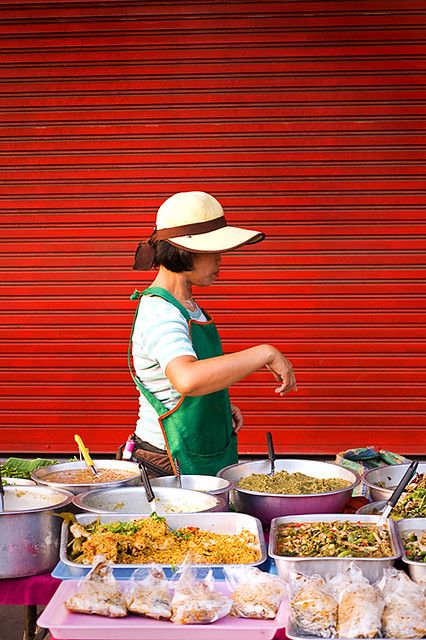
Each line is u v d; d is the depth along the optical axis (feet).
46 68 21.70
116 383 22.26
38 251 22.18
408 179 21.40
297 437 21.94
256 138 21.50
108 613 7.00
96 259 22.09
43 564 8.13
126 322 22.17
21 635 14.62
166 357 9.68
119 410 22.29
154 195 21.84
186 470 10.50
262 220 21.70
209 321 11.23
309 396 21.91
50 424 22.43
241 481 9.84
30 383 22.41
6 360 22.43
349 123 21.33
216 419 10.75
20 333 22.36
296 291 21.80
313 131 21.40
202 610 6.87
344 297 21.75
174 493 9.21
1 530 7.97
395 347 21.76
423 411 21.80
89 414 22.35
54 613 7.03
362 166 21.42
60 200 22.02
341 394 21.88
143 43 21.44
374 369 21.81
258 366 9.41
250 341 21.99
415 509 9.37
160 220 10.37
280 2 21.11
